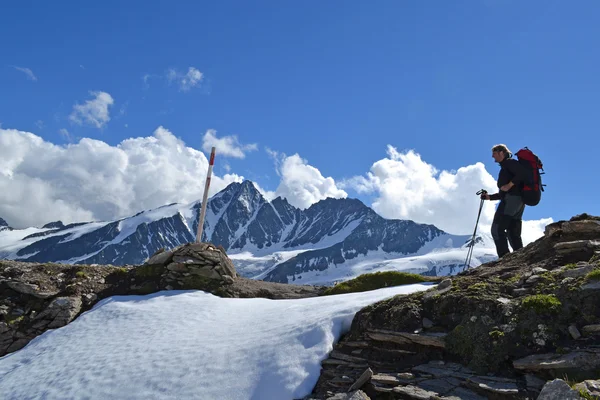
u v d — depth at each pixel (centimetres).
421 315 1339
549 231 1573
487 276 1468
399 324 1330
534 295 1202
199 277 2442
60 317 2166
